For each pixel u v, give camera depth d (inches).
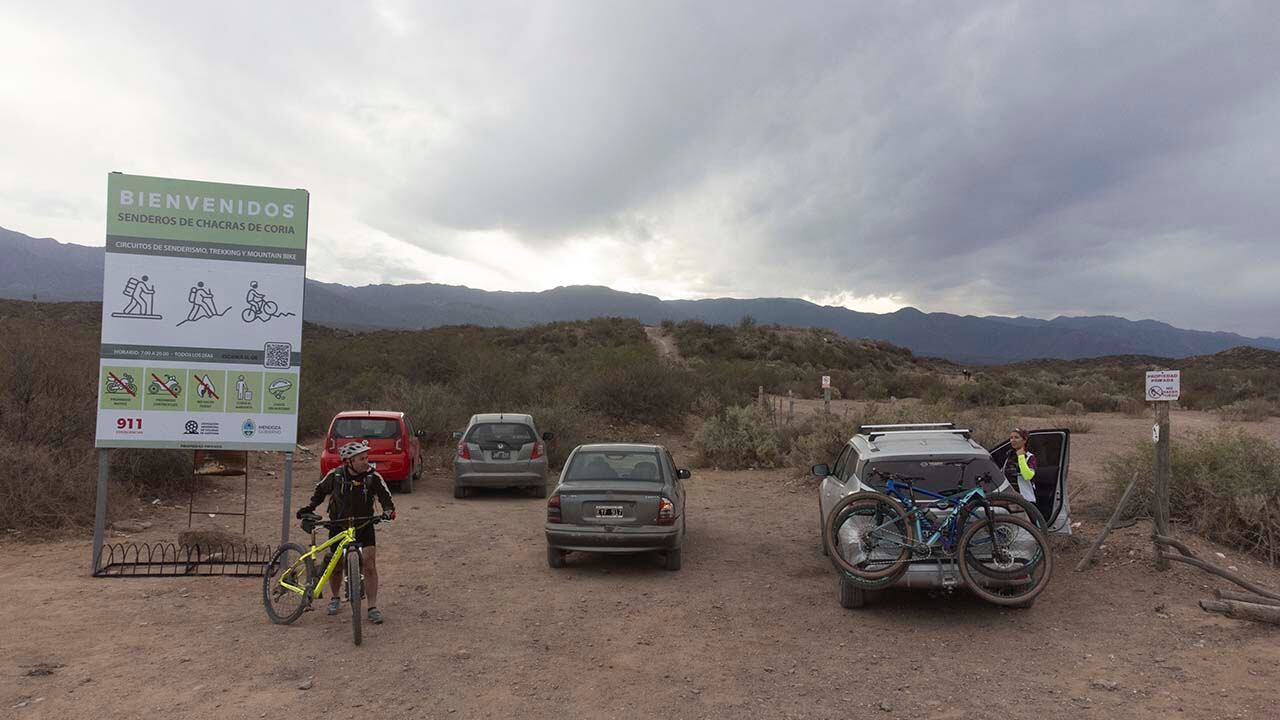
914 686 205.2
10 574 311.4
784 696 199.2
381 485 257.8
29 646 226.7
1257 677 203.5
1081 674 211.5
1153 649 229.6
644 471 355.9
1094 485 477.1
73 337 534.9
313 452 727.7
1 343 486.3
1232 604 255.9
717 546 392.5
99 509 312.8
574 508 331.9
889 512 273.1
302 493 542.3
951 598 291.3
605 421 940.0
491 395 969.5
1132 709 186.2
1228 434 394.9
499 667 219.8
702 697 198.5
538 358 1551.4
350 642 239.5
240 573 318.3
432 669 217.0
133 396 313.4
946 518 266.2
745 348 2834.6
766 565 352.2
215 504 491.5
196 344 317.1
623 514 329.1
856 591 275.4
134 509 447.8
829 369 2687.0
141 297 314.2
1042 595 288.4
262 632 247.4
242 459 320.8
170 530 409.1
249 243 321.1
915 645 239.8
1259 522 324.8
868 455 295.4
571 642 243.6
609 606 285.4
